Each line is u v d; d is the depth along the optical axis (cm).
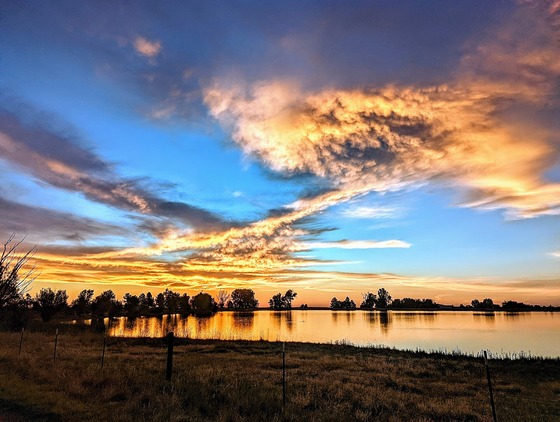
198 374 1362
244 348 3014
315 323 9931
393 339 5100
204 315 15812
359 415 1008
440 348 3969
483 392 1547
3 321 3331
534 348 3997
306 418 935
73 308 9775
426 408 1159
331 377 1622
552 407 1294
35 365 1341
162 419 812
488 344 4419
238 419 870
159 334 5122
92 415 816
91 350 2388
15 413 797
